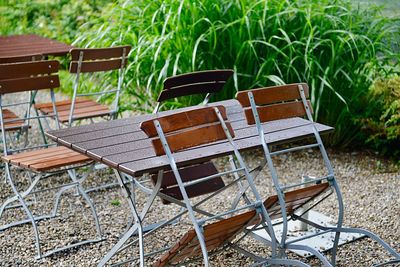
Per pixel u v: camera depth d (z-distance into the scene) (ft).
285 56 20.84
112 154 12.37
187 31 21.72
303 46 21.88
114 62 18.57
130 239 16.05
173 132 12.15
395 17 22.97
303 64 21.80
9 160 15.58
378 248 15.56
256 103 12.94
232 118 14.80
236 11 22.11
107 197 18.67
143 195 18.81
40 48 21.43
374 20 22.52
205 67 22.00
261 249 15.46
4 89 16.31
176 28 21.26
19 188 19.25
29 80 16.69
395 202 18.34
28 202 18.25
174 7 21.89
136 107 22.45
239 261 14.88
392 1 23.90
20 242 15.88
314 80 21.36
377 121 21.56
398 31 22.29
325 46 21.97
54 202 18.28
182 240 11.97
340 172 20.67
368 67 21.88
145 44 21.47
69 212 17.61
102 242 15.89
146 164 11.74
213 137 12.17
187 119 11.92
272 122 14.58
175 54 21.72
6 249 15.51
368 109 21.72
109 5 30.04
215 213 17.49
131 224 16.31
